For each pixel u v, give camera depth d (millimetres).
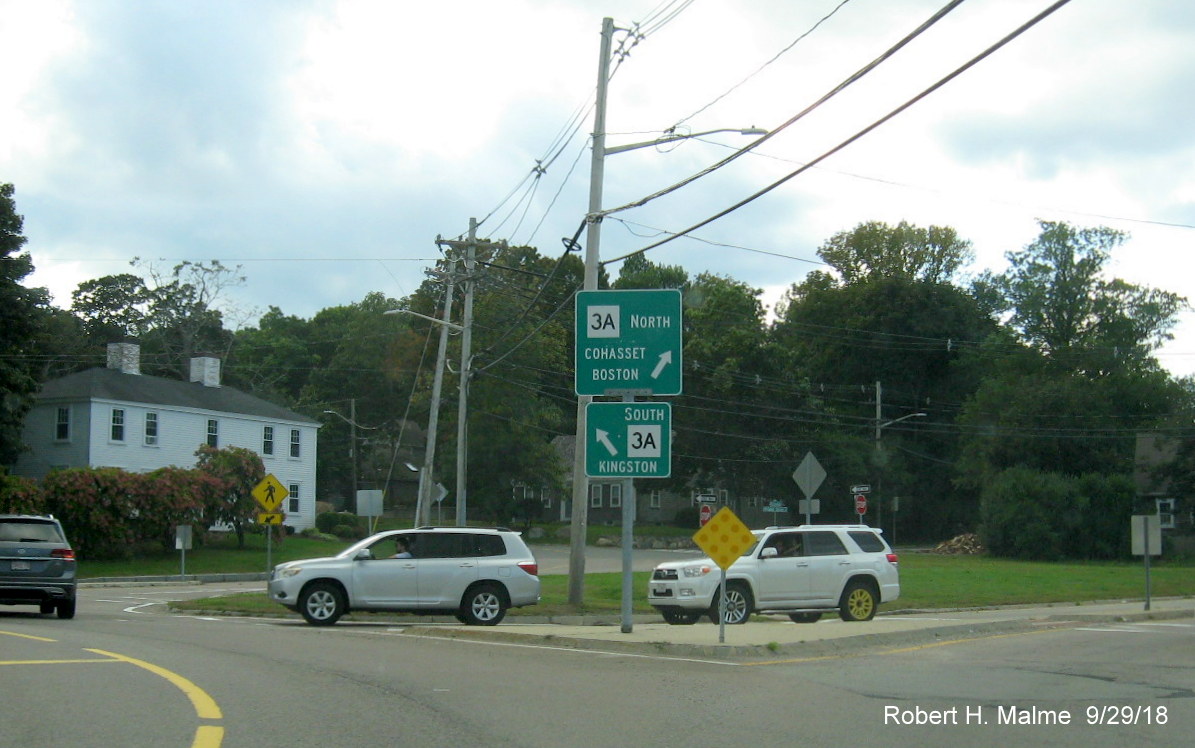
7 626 17156
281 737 8078
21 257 45031
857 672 12078
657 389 15500
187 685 10406
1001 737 8453
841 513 72000
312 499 62094
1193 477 54438
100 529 44062
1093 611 24891
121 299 85312
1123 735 8609
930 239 80375
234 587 36375
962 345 72500
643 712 9320
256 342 95562
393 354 85000
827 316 76000
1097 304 71312
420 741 8023
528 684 10898
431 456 38844
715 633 15867
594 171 23156
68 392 52000
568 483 79500
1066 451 59438
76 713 8914
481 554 19969
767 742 8125
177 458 55031
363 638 15930
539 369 67688
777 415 67688
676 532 71375
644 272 89875
